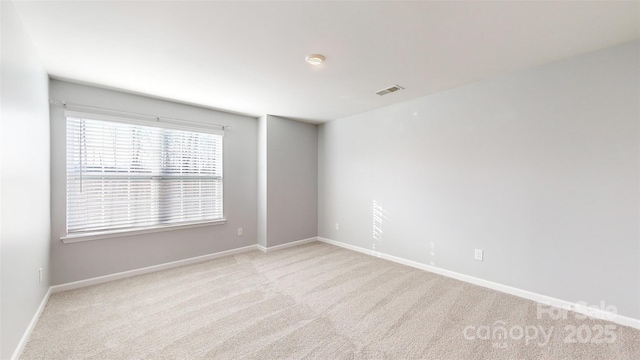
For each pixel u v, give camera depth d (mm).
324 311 2271
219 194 3871
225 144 3904
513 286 2562
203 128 3668
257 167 4277
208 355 1717
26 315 1844
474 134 2814
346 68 2428
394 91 3051
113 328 2012
